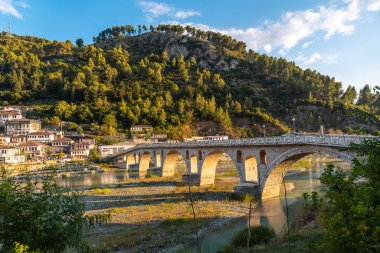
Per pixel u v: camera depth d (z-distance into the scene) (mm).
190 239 27688
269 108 179000
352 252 9164
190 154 66875
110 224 33125
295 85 198250
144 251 24781
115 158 119812
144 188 59812
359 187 9656
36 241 11133
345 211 9492
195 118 163250
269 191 45062
